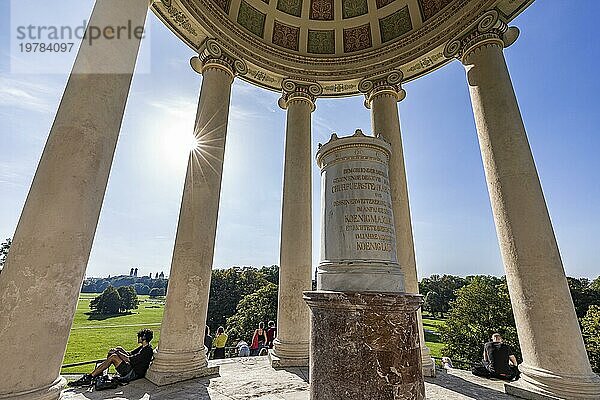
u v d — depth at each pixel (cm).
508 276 1759
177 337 1759
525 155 1822
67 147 1178
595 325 7606
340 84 3036
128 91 1435
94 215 1214
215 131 2228
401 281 1134
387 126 2592
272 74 2884
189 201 2034
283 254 2381
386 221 1190
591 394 1401
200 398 1415
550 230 1700
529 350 1599
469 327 9400
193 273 1892
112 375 1694
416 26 2878
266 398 1423
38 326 1005
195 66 2519
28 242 1052
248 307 9975
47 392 988
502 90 1988
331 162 1286
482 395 1541
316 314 1052
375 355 933
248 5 2919
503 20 2231
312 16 3219
